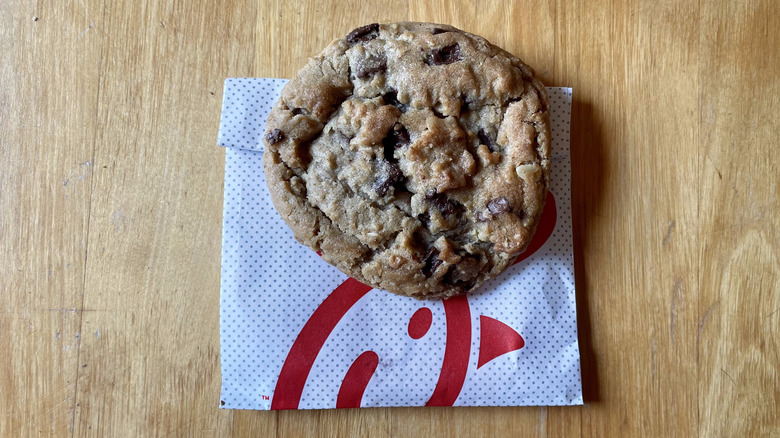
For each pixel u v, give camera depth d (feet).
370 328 0.59
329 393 0.58
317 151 0.54
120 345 0.60
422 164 0.52
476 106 0.55
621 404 0.62
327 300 0.59
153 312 0.60
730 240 0.64
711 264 0.63
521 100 0.56
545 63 0.64
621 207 0.63
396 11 0.64
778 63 0.64
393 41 0.55
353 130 0.53
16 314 0.59
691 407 0.62
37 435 0.58
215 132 0.62
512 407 0.61
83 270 0.60
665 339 0.63
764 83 0.64
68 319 0.59
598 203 0.63
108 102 0.61
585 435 0.61
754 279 0.63
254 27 0.63
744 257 0.64
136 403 0.59
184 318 0.60
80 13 0.62
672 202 0.64
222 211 0.61
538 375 0.59
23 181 0.60
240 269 0.58
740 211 0.64
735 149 0.64
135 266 0.60
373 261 0.54
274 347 0.58
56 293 0.60
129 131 0.61
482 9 0.64
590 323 0.62
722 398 0.62
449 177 0.52
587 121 0.64
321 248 0.54
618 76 0.64
